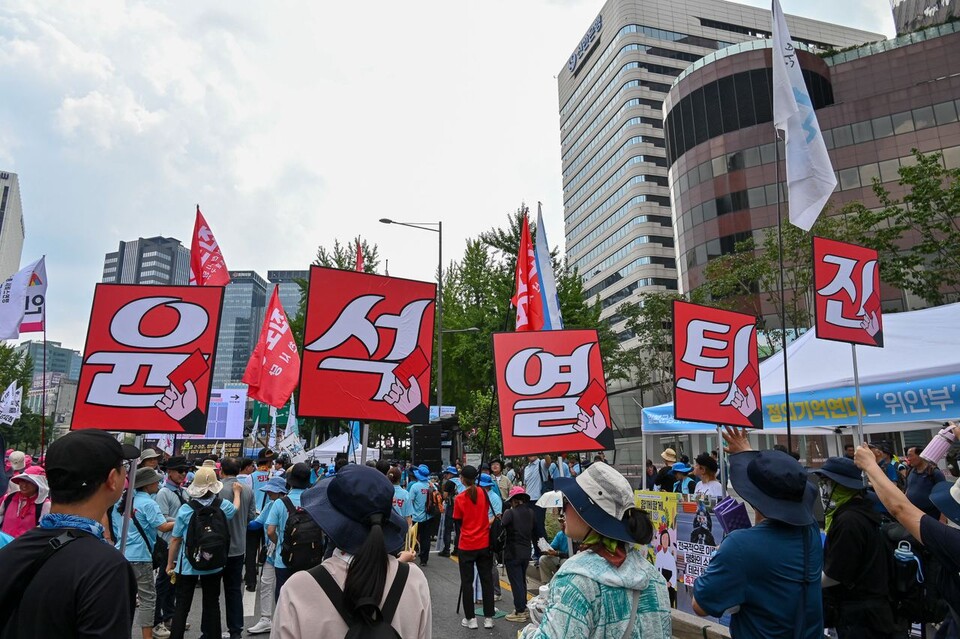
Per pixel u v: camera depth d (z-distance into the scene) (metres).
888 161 41.69
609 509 2.52
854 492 3.57
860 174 42.44
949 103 40.50
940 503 3.24
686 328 6.80
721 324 6.99
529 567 10.23
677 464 10.45
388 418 5.45
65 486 2.14
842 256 6.69
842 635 3.45
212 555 5.55
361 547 2.14
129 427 5.14
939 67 44.06
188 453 21.53
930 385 7.18
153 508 6.22
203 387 5.27
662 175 69.44
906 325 8.88
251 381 13.43
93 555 2.05
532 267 11.91
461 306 35.41
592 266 78.44
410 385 5.59
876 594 3.36
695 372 6.74
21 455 7.21
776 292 31.50
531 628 2.62
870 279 6.79
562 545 7.29
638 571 2.51
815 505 2.99
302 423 32.75
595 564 2.48
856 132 43.19
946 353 7.51
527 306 11.70
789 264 27.25
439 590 9.56
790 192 8.03
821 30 81.75
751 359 7.07
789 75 8.27
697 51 74.81
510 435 6.32
